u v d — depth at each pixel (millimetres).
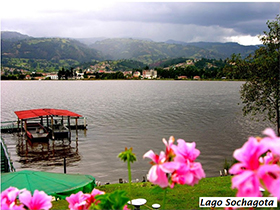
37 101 104938
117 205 2561
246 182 1385
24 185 11711
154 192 2262
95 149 41281
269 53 25422
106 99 111000
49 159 37812
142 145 42031
